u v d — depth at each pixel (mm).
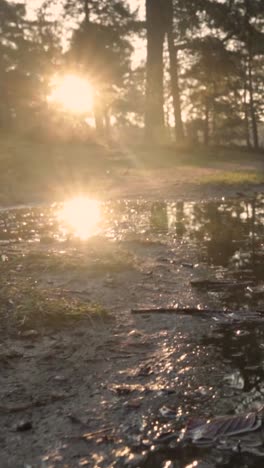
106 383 3057
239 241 7484
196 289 5047
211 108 51344
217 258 6375
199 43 39875
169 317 4238
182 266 6004
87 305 4445
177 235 8156
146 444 2373
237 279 5336
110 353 3520
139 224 9469
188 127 55344
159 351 3533
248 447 2312
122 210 11773
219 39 41219
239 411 2652
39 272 5758
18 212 11875
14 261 6207
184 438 2410
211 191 15328
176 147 31703
